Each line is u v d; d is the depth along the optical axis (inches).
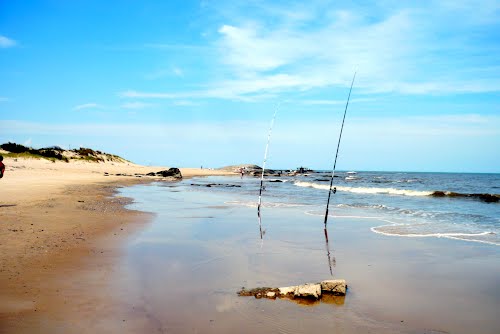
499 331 202.2
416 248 398.3
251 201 935.7
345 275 299.3
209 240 425.4
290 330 198.1
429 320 215.9
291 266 323.3
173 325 197.9
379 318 217.5
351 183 2156.7
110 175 2190.0
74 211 588.1
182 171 3895.2
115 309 215.0
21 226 429.4
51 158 2733.8
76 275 271.4
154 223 530.6
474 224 565.0
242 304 232.4
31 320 193.8
